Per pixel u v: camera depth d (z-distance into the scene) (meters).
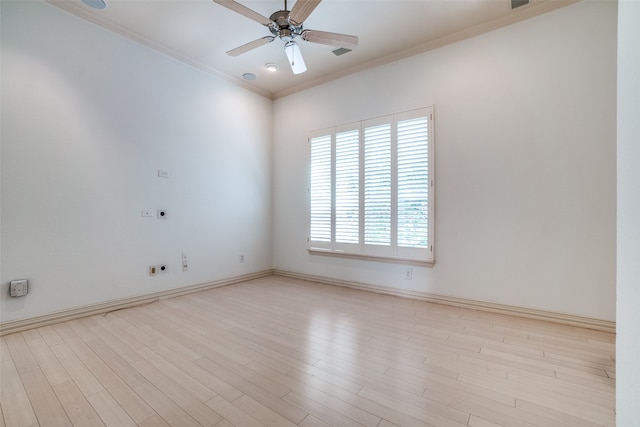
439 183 3.33
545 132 2.77
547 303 2.78
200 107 3.89
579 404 1.59
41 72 2.65
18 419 1.50
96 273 2.98
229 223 4.25
